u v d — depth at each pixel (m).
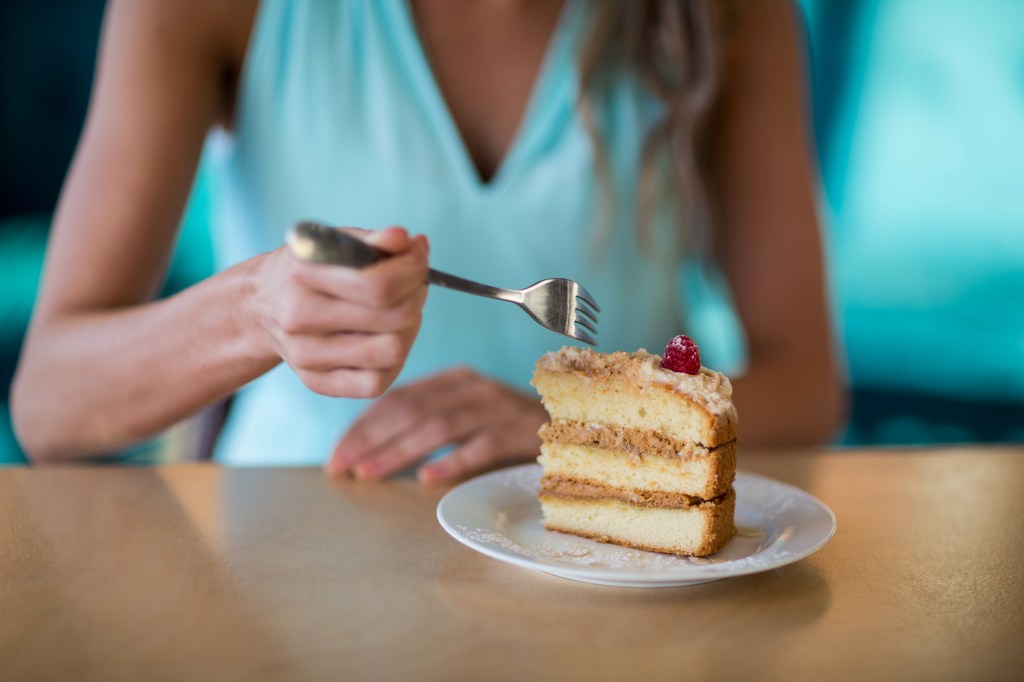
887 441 1.89
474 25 0.92
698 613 0.47
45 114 1.69
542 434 0.59
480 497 0.61
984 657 0.43
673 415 0.56
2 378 1.68
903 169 1.84
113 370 0.69
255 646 0.43
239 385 0.66
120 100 0.83
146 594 0.48
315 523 0.59
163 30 0.85
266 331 0.56
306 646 0.43
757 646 0.44
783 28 0.96
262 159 0.92
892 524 0.60
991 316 1.85
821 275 0.93
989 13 1.75
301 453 0.92
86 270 0.79
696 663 0.42
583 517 0.58
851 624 0.46
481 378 0.76
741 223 0.94
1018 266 1.83
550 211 0.91
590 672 0.41
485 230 0.91
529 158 0.91
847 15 1.81
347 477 0.69
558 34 0.92
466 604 0.48
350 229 0.51
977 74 1.77
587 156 0.91
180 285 1.72
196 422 0.92
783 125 0.94
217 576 0.50
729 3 0.93
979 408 1.86
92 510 0.60
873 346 1.89
